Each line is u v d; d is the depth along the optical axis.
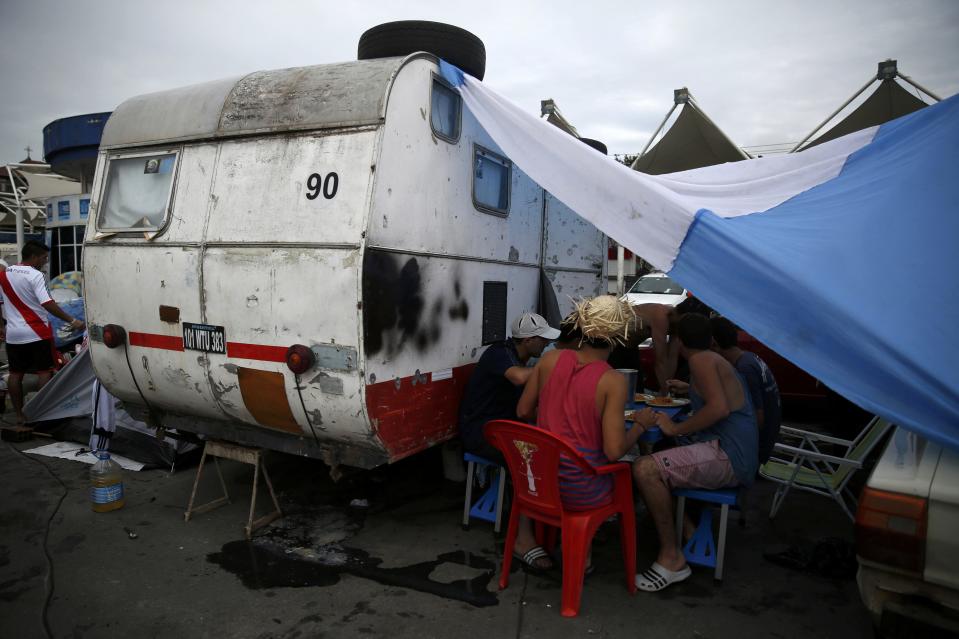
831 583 3.19
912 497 2.04
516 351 3.78
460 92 3.61
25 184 14.79
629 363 5.28
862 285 2.60
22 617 2.76
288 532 3.70
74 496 4.17
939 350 2.35
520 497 3.02
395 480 4.54
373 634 2.70
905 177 3.13
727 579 3.22
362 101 3.10
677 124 9.80
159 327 3.64
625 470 3.00
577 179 3.26
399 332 3.19
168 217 3.61
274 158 3.29
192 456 4.84
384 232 3.06
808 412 6.57
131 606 2.88
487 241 4.05
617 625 2.79
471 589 3.08
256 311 3.26
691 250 2.94
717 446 3.14
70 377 5.44
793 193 3.73
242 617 2.81
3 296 5.37
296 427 3.32
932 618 2.05
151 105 3.84
